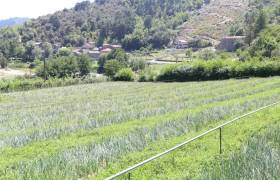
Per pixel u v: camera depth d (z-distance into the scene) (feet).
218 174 37.40
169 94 154.92
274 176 36.55
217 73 235.40
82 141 64.39
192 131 66.28
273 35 344.90
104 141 58.95
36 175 43.19
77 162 47.29
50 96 193.26
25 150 61.21
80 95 186.39
